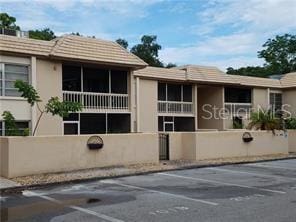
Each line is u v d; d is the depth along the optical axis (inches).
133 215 351.9
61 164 624.4
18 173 573.0
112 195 447.8
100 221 332.8
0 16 1509.6
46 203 406.6
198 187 502.6
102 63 860.6
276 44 2229.3
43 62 788.6
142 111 1043.9
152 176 605.6
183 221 328.8
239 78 1312.7
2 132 724.7
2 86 735.1
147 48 2297.0
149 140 743.1
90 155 661.9
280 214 350.6
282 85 1439.5
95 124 912.9
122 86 954.7
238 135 898.7
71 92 845.2
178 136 824.9
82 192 469.1
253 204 395.2
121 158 701.9
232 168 713.6
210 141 836.6
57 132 799.1
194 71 1186.6
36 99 641.0
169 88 1178.6
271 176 607.5
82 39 853.8
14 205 398.6
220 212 360.5
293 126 1128.2
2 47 721.6
